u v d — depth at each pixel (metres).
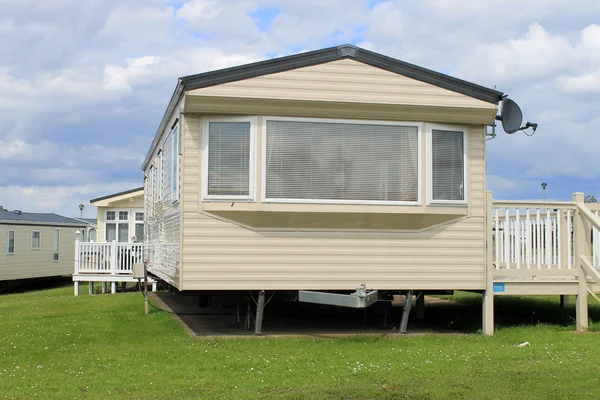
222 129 9.13
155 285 18.70
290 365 7.33
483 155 9.81
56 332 9.96
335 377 6.79
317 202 9.19
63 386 6.43
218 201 9.05
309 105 9.12
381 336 9.42
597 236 10.36
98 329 10.20
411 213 9.40
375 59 9.35
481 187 9.80
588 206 10.30
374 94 9.34
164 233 11.60
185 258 9.03
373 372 7.00
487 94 9.59
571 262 10.70
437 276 9.63
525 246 10.80
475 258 9.76
